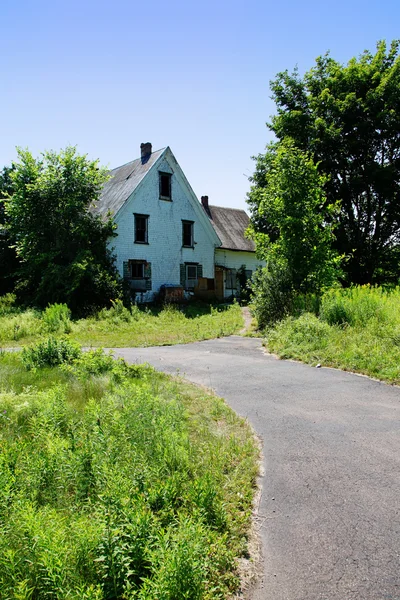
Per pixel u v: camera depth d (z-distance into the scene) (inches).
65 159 892.0
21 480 125.6
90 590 81.7
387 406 237.3
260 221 1019.3
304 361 367.2
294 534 121.5
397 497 140.9
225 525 121.5
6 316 732.7
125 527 101.1
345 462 167.3
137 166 1107.9
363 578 103.6
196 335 575.8
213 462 159.3
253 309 605.0
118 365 315.0
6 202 945.5
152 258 1027.9
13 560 87.4
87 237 892.0
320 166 880.3
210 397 254.1
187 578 87.2
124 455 149.1
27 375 285.4
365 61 937.5
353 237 927.7
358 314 439.5
